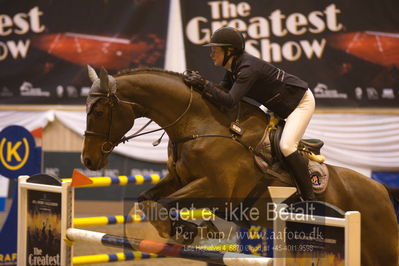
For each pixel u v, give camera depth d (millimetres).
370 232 6918
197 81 6324
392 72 14500
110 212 14773
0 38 15508
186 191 5969
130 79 6316
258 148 6316
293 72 14703
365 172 14609
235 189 6277
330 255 4867
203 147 6113
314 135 14680
